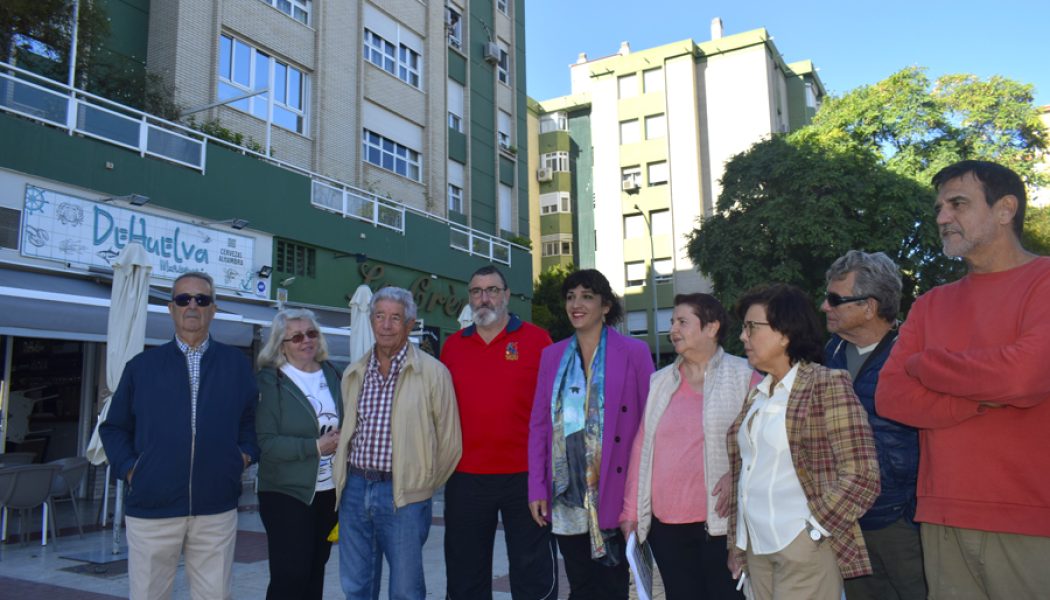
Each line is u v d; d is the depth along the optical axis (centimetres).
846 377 301
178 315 401
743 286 2289
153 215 1275
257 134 1695
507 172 2738
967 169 262
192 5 1539
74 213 1147
